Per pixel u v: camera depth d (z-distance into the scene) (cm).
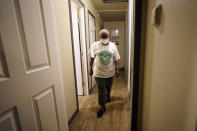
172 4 51
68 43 162
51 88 102
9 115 67
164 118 61
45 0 92
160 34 66
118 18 484
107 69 171
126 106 211
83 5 220
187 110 40
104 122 170
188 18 39
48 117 99
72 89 177
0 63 61
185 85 41
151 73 85
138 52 107
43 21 91
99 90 181
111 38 550
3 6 61
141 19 101
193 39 36
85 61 248
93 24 312
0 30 60
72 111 178
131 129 129
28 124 79
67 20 159
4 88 62
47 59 96
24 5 73
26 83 76
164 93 60
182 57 43
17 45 69
